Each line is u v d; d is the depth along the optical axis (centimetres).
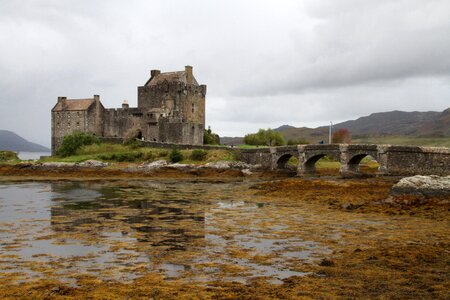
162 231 2800
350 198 4381
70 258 2102
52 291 1590
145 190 5612
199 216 3434
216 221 3195
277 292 1590
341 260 2050
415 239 2545
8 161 10450
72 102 12506
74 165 8894
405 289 1611
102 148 10475
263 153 8994
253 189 5672
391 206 3759
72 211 3666
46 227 2922
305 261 2050
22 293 1580
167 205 4091
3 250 2266
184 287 1655
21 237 2594
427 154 6044
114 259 2089
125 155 9594
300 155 8112
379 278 1752
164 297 1542
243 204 4203
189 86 11900
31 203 4206
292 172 8738
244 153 9344
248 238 2592
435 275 1781
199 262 2039
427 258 2048
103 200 4466
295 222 3158
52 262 2027
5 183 6681
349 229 2878
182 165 8612
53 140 12506
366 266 1934
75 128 12181
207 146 9538
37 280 1748
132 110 11700
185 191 5481
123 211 3678
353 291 1594
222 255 2177
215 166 8569
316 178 6894
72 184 6562
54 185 6362
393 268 1894
